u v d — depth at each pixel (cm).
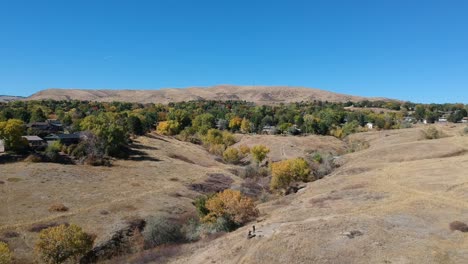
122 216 6531
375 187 6138
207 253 4103
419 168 7288
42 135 11725
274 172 8488
